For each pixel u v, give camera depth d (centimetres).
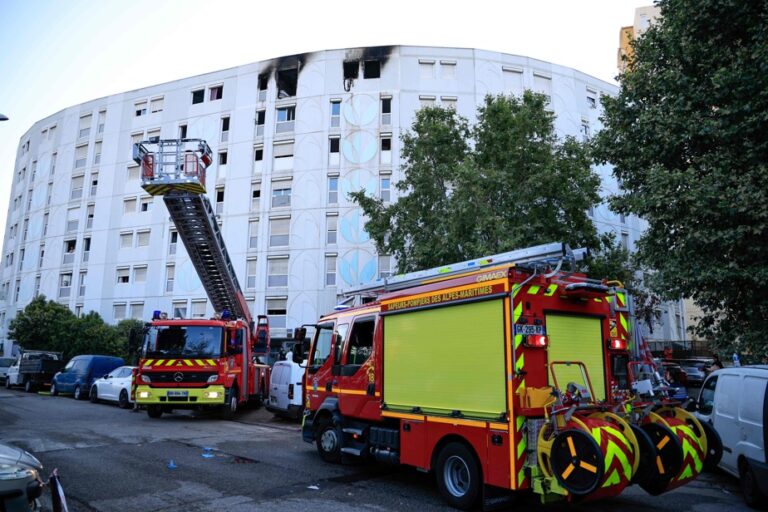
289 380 1480
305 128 3312
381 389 773
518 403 572
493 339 607
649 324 2455
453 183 1827
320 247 3155
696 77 1064
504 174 1568
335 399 892
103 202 3797
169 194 1437
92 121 3994
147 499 666
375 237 1947
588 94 3497
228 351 1514
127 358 3162
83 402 2067
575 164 1703
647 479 583
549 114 1823
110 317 3600
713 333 1116
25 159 4569
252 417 1645
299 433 1289
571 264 636
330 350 929
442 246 1636
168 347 1455
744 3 953
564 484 527
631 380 709
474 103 3234
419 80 3269
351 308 916
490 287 616
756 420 670
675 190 989
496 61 3322
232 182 3416
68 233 3903
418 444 696
